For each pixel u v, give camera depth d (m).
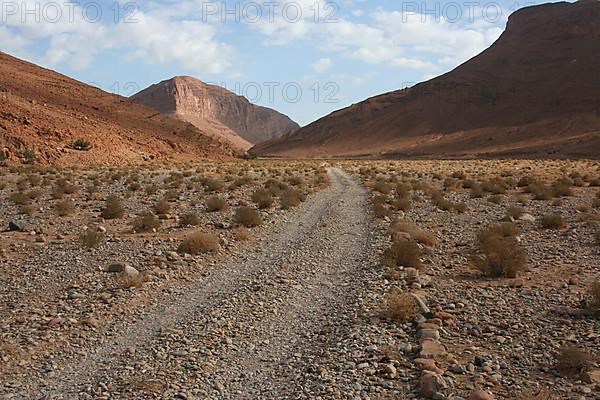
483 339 9.96
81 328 11.02
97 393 8.33
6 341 10.25
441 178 50.84
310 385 8.42
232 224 23.03
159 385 8.59
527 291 12.72
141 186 39.34
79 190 36.34
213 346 10.21
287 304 12.73
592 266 15.02
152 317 11.81
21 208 26.19
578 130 190.88
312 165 84.19
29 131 69.38
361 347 9.71
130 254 16.97
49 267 15.46
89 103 99.88
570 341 9.57
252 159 115.69
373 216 25.88
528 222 23.25
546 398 7.34
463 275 14.64
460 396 7.71
